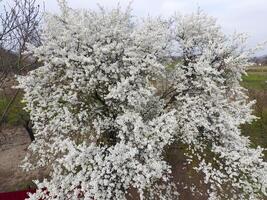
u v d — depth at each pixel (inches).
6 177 800.3
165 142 414.9
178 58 560.7
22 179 781.3
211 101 497.0
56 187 442.6
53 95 491.5
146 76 474.6
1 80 537.3
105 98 444.1
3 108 928.3
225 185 510.6
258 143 869.8
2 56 559.2
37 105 510.6
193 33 557.3
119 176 416.5
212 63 528.1
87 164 422.9
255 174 454.6
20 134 1044.5
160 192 500.1
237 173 461.7
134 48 466.3
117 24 495.8
